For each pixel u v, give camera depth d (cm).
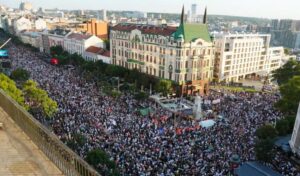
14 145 1769
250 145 5225
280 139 5569
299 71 11156
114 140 5069
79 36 16650
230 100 9100
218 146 5062
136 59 12469
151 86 10131
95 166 3872
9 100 2109
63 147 1447
